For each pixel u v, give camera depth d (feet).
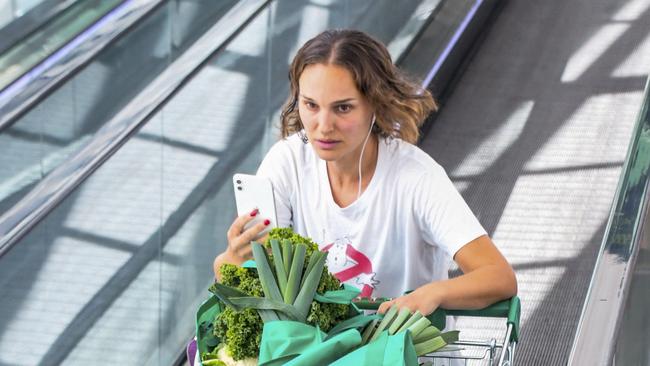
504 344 7.92
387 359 6.75
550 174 19.77
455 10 25.81
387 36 23.39
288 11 18.95
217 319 7.52
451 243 8.63
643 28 26.32
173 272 15.52
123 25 15.02
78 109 15.56
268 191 8.73
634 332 9.39
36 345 12.40
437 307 8.17
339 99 8.25
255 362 7.40
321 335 7.14
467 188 19.60
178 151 15.47
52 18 18.40
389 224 8.88
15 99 13.07
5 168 14.78
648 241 10.31
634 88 23.18
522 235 17.75
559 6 28.14
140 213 14.51
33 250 12.07
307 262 7.65
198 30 17.88
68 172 12.11
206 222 16.38
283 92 19.11
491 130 22.00
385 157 8.84
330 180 9.04
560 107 22.71
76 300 13.11
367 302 8.26
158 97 13.85
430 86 22.67
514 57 25.54
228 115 16.87
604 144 20.81
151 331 14.99
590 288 8.82
